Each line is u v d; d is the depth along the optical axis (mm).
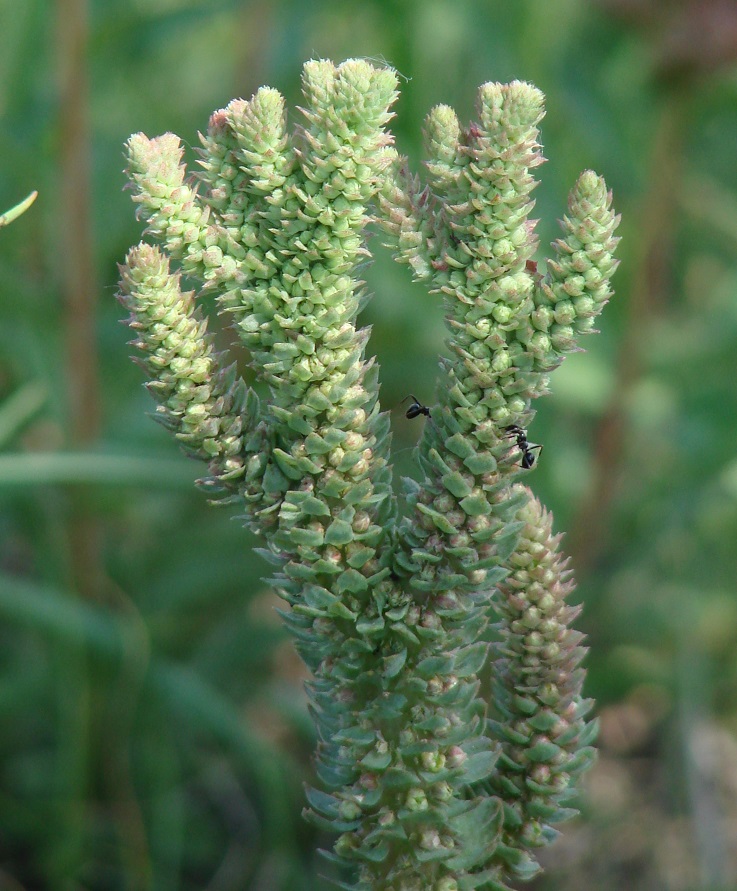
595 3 495
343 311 280
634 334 521
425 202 281
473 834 294
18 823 480
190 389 282
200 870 494
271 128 273
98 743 493
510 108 272
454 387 281
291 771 480
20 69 499
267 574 507
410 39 522
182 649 537
